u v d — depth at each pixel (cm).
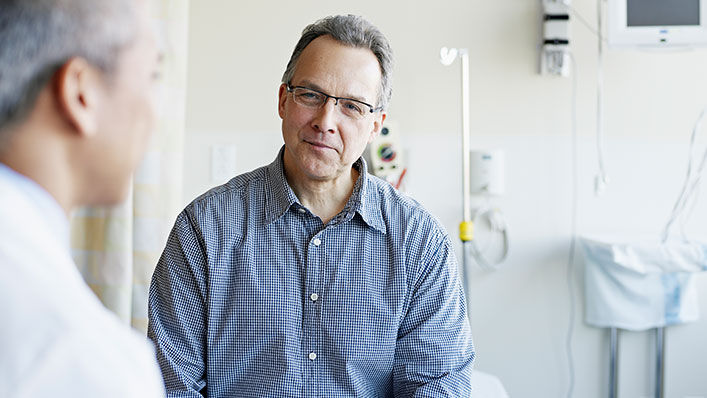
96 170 63
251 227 150
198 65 268
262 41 268
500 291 270
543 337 270
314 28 150
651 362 267
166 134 228
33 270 54
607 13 248
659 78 264
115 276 226
